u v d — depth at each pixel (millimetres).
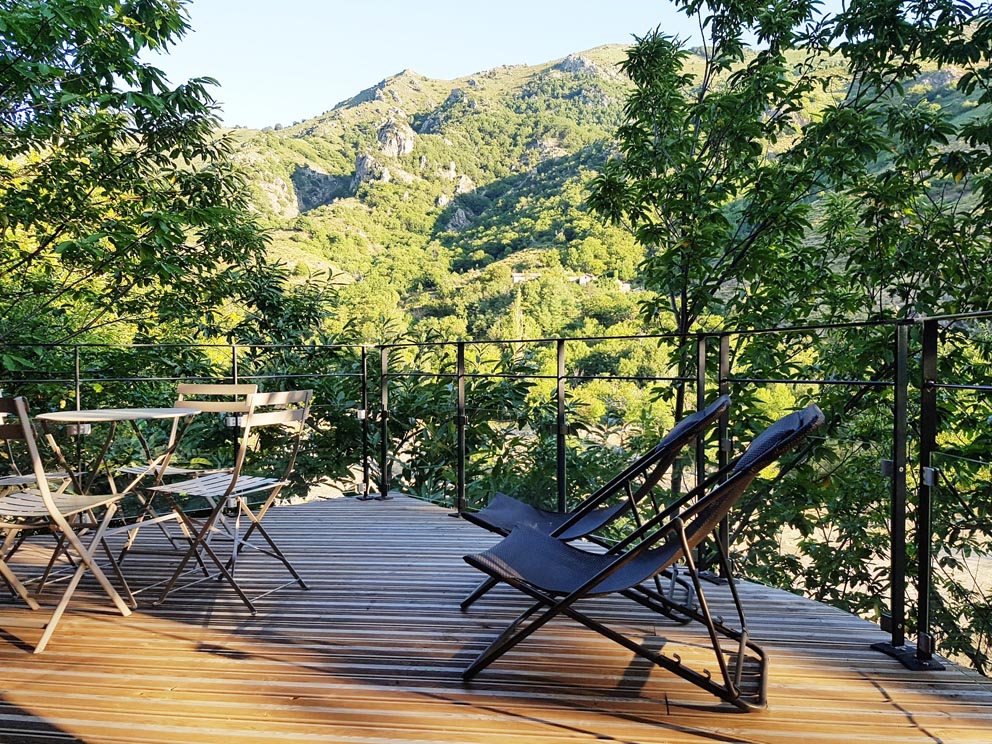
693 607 2715
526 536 2293
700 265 5809
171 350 6359
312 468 5816
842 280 5809
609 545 3082
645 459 2590
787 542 4961
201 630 2492
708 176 6156
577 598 1938
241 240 6770
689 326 6164
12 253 6289
